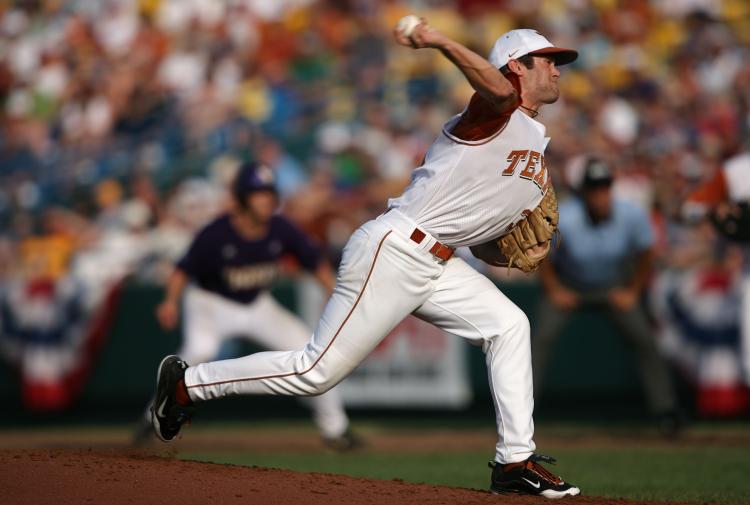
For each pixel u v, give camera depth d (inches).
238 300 1047.0
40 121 2106.3
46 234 1674.5
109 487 514.9
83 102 2095.2
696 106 1946.4
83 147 1987.0
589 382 1288.1
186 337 1055.0
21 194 1863.9
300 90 1996.8
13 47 2293.3
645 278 1117.1
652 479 791.1
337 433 1039.0
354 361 567.2
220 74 2075.5
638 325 1103.0
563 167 1636.3
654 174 1622.8
